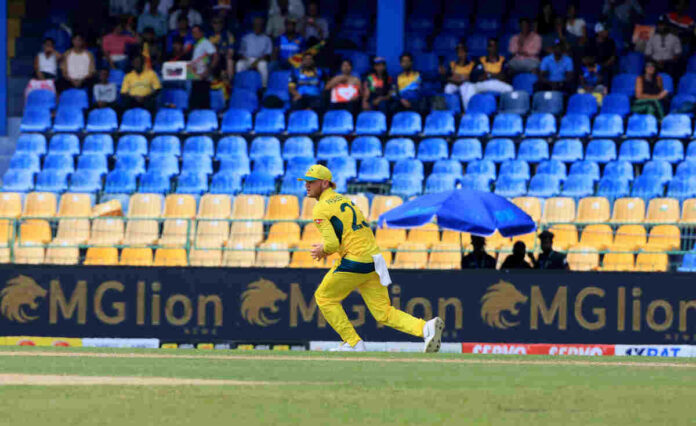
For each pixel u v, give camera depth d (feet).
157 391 82.94
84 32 295.89
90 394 81.15
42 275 153.89
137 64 258.37
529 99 248.32
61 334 153.48
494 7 302.04
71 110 253.85
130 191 226.79
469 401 79.00
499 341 149.07
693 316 146.82
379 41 254.88
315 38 265.34
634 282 147.74
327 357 113.91
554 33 273.13
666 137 234.79
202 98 255.91
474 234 158.71
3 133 265.75
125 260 194.49
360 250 123.85
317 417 71.51
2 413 72.18
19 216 212.43
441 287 150.00
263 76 268.41
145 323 152.87
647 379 93.71
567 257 190.60
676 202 197.77
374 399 79.51
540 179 217.77
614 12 278.46
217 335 151.84
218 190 223.30
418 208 159.22
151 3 286.87
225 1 282.36
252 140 245.65
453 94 256.73
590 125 244.22
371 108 248.52
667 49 263.49
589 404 78.02
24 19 305.12
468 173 225.56
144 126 249.75
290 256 193.98
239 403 77.15
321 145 236.22
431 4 302.66
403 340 149.07
